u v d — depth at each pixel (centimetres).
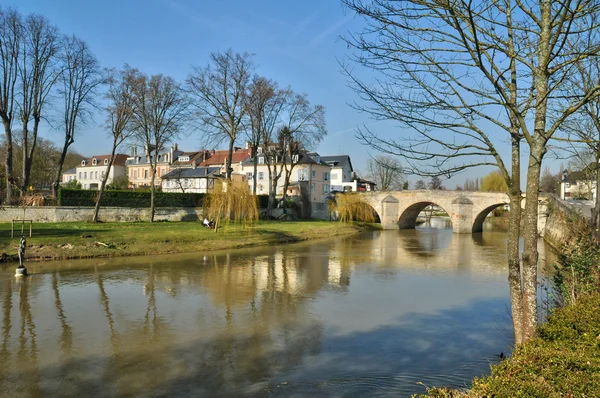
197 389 904
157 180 8362
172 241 3098
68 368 1007
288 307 1572
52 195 4281
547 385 450
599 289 1031
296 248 3453
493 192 5244
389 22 697
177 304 1591
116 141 3781
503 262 2784
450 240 4397
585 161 1919
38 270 2205
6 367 1010
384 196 6094
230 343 1188
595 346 595
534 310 725
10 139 3756
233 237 3547
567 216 3147
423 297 1753
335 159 9000
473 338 1244
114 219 4206
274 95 5188
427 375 980
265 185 7362
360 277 2197
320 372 996
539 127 689
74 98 4103
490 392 473
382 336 1259
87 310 1495
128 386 916
